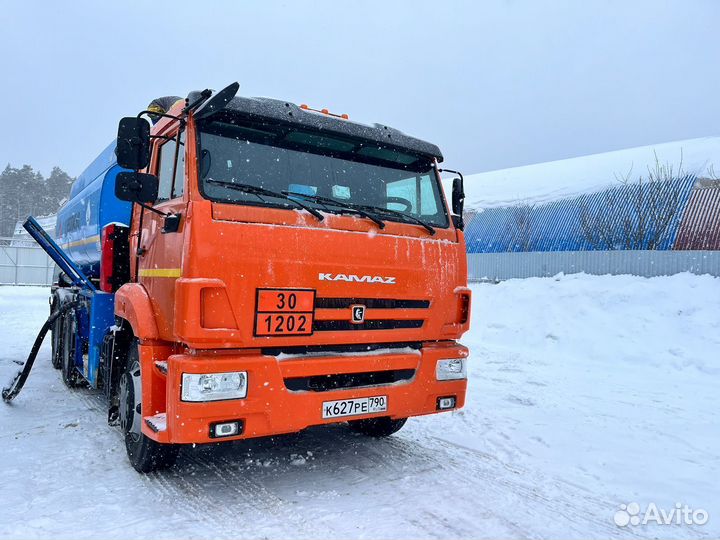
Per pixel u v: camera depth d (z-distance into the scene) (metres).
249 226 3.43
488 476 4.12
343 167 4.13
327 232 3.70
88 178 6.71
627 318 10.31
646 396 6.78
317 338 3.61
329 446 4.82
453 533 3.20
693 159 16.86
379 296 3.88
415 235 4.19
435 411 4.17
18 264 33.03
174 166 3.89
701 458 4.57
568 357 9.59
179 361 3.25
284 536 3.12
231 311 3.33
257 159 3.76
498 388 7.21
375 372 3.94
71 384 6.75
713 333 9.16
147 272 4.07
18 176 60.16
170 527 3.22
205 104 3.52
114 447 4.66
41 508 3.44
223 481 3.97
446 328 4.29
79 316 6.39
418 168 4.53
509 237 18.92
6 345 10.39
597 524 3.36
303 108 4.23
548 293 12.20
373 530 3.21
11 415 5.61
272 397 3.42
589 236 16.22
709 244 13.41
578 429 5.36
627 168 18.97
